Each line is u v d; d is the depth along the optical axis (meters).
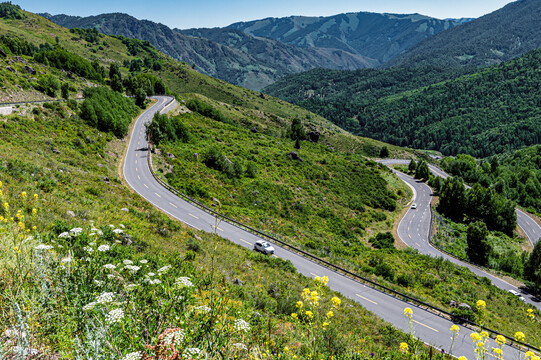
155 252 15.91
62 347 2.81
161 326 3.00
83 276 3.87
